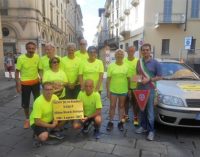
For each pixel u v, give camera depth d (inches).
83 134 203.9
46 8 1195.9
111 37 1902.1
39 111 176.7
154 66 196.4
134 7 1113.4
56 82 200.4
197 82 229.3
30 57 217.8
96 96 197.3
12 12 956.6
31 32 981.2
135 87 218.4
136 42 1087.6
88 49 210.1
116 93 211.8
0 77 587.8
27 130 213.2
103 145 182.7
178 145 184.5
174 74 248.7
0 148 177.3
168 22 924.6
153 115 197.5
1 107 295.9
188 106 192.7
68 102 190.5
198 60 749.3
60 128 200.1
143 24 959.0
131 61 230.1
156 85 219.9
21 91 221.5
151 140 192.1
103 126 224.5
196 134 206.2
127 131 212.4
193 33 952.9
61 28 1702.8
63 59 219.9
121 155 167.3
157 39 959.6
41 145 181.5
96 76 213.2
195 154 170.6
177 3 932.0
